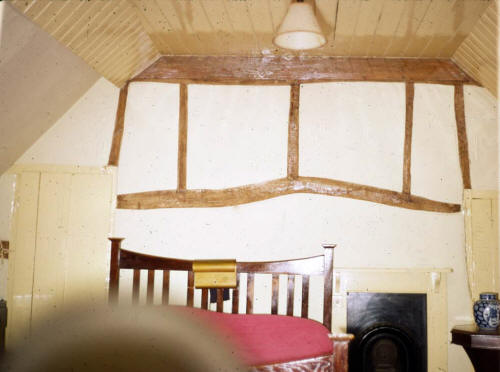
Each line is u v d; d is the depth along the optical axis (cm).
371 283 377
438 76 394
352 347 377
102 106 397
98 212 388
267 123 394
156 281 381
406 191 385
